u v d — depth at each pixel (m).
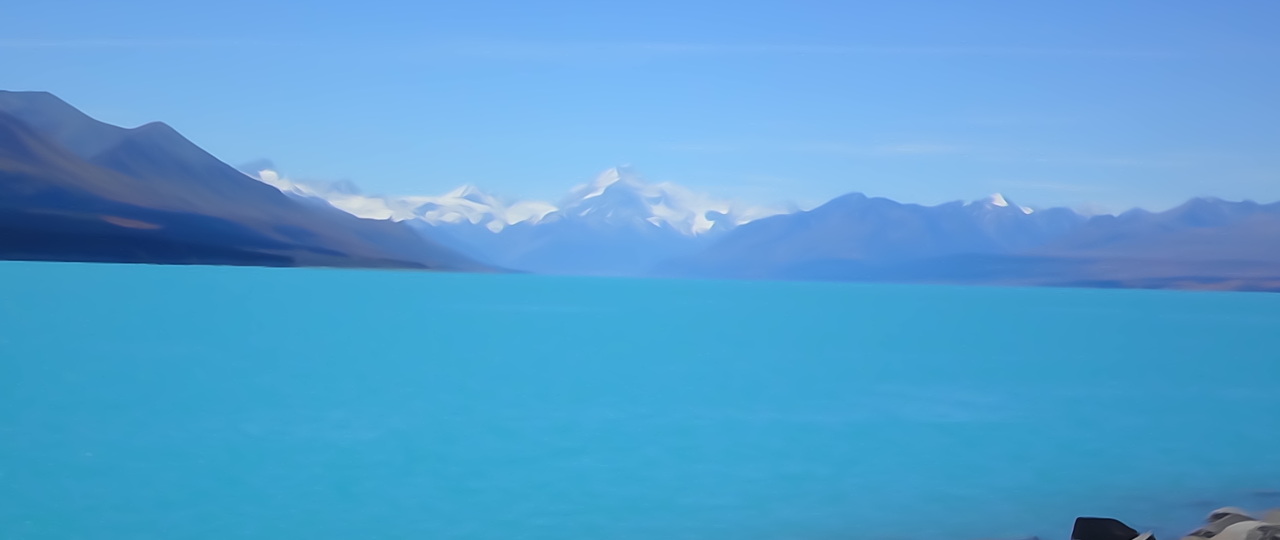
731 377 21.19
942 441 14.46
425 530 9.66
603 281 136.12
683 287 103.31
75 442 13.13
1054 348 29.95
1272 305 75.19
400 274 137.38
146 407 15.86
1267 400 19.12
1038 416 16.84
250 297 48.91
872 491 11.44
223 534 9.34
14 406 15.82
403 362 22.77
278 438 13.64
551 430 14.68
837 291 99.06
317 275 100.25
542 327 35.31
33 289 50.00
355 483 11.33
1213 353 28.92
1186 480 12.21
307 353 24.08
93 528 9.41
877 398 18.55
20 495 10.48
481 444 13.56
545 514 10.30
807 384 20.31
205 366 21.08
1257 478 12.29
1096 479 12.15
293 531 9.50
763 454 13.30
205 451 12.73
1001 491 11.53
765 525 10.11
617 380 20.38
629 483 11.59
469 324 35.72
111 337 26.39
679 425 15.30
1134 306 67.50
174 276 73.12
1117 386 20.94
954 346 30.14
